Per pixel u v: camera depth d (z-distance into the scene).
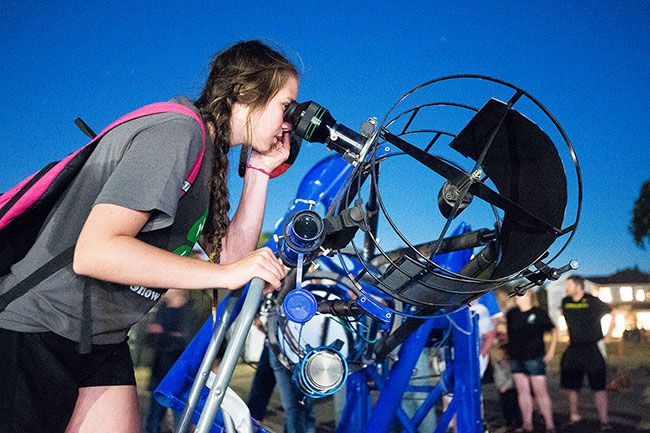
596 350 6.64
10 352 1.45
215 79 1.70
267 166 2.01
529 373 6.47
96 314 1.51
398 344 2.44
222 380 1.39
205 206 1.58
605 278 35.69
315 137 1.67
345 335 2.70
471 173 1.57
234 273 1.41
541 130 1.52
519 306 6.57
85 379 1.65
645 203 33.34
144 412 4.98
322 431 5.07
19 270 1.49
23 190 1.46
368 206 1.96
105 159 1.46
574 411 6.82
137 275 1.32
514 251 1.58
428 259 1.43
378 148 1.67
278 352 2.70
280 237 1.50
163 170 1.38
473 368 3.01
